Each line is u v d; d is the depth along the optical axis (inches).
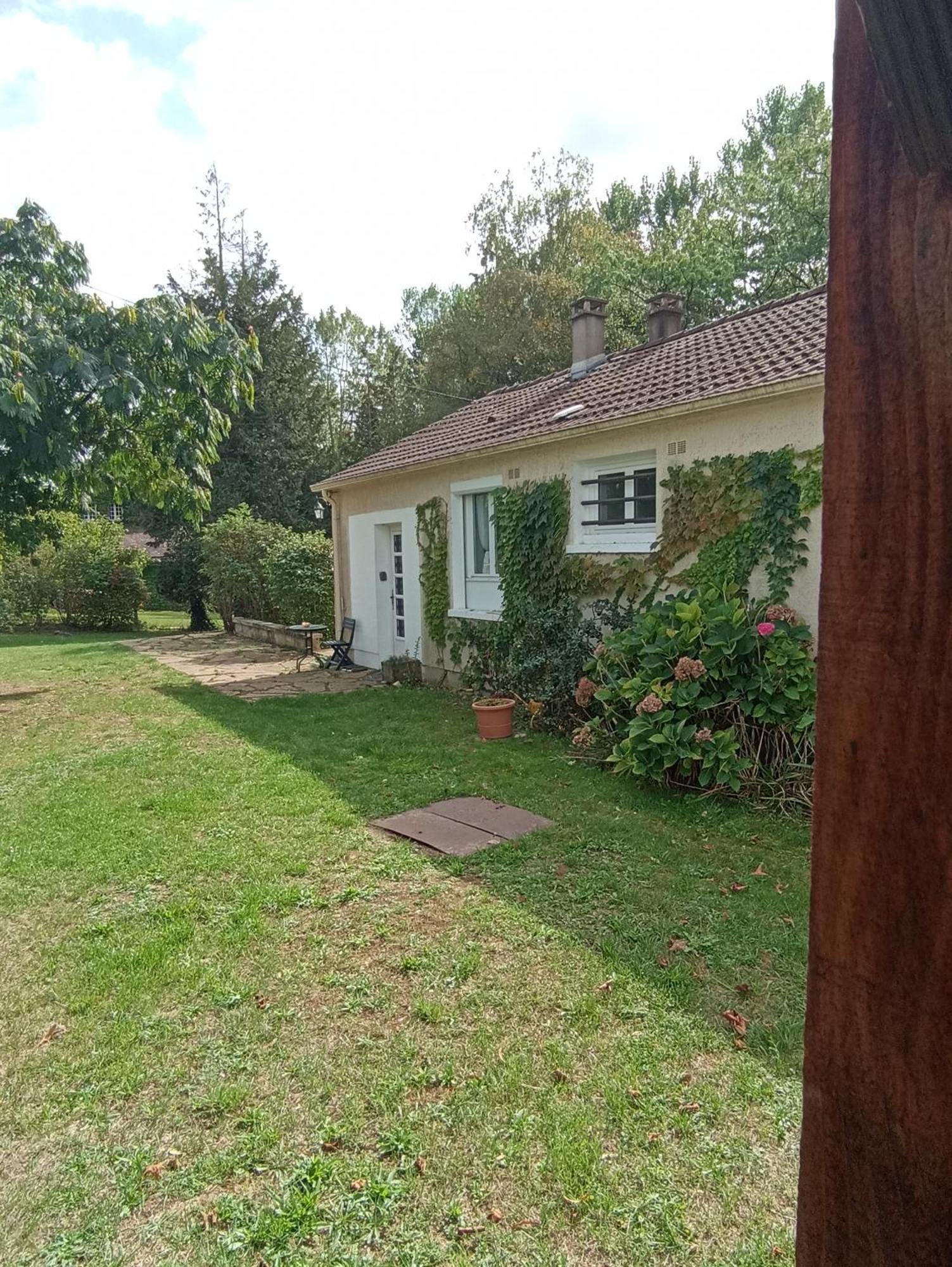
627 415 276.8
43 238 358.0
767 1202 82.9
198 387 357.4
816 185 845.8
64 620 852.6
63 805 218.7
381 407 1018.7
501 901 153.5
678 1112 96.0
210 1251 79.7
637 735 217.8
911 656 26.6
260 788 230.5
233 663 527.5
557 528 325.4
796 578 238.5
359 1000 121.7
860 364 27.8
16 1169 90.9
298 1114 98.0
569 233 980.6
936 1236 26.9
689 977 124.6
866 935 28.5
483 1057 107.1
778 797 202.7
